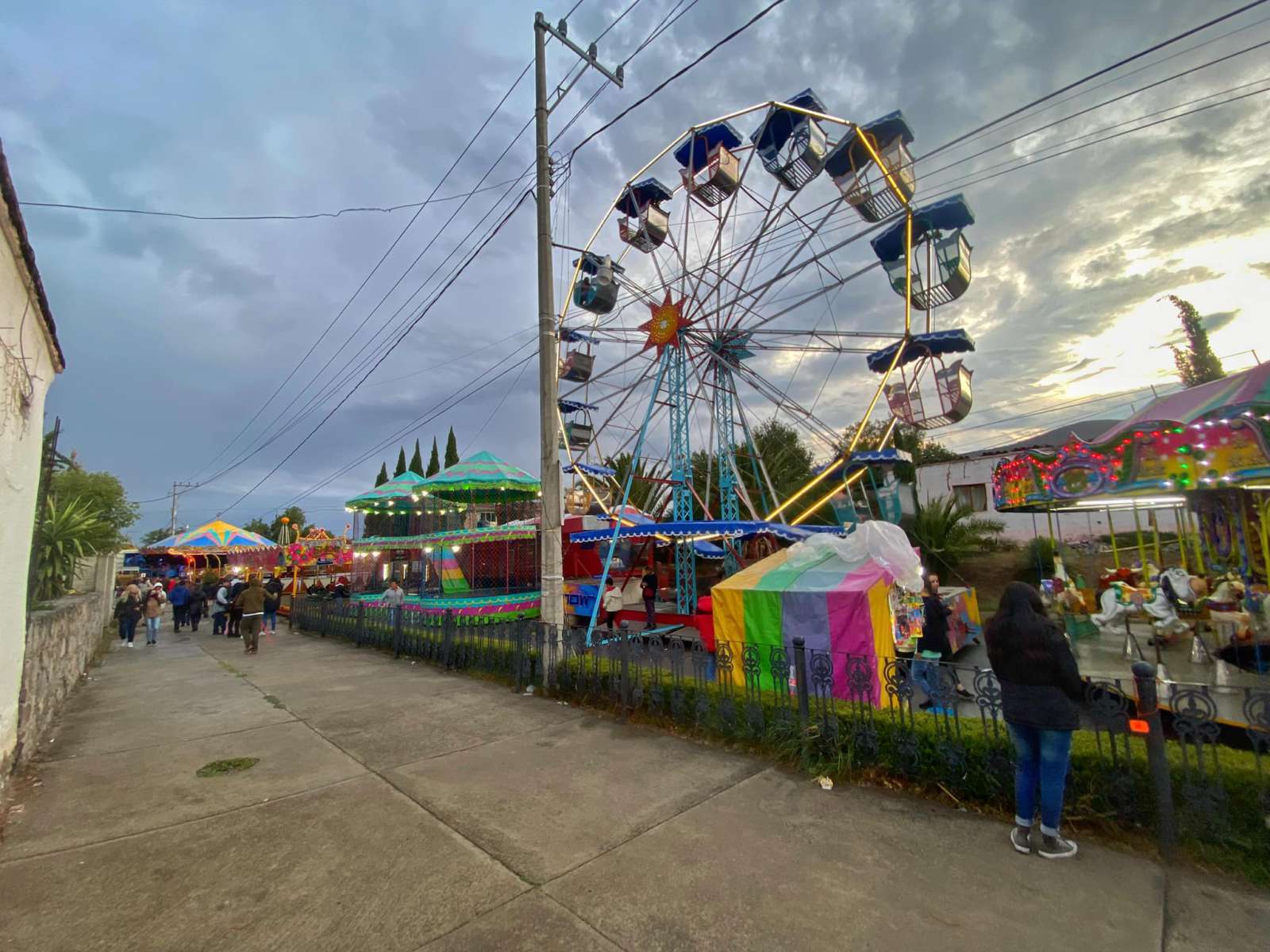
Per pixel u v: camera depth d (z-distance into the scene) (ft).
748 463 72.90
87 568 46.26
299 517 197.67
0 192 10.94
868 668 15.29
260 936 9.11
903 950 8.62
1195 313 71.20
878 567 25.16
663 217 54.24
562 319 52.60
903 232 42.83
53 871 11.02
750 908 9.68
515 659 25.95
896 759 14.47
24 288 13.57
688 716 18.99
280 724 20.98
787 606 24.88
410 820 13.05
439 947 8.79
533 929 9.20
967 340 41.52
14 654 14.76
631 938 8.96
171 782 15.46
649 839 12.07
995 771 13.06
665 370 52.24
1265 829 10.46
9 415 13.07
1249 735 10.85
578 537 45.62
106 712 23.49
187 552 94.89
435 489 58.85
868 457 44.60
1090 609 32.24
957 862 11.09
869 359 45.21
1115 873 10.61
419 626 34.01
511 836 12.23
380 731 19.83
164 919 9.54
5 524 13.41
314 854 11.57
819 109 44.91
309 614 51.29
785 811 13.33
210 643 47.37
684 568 50.85
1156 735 11.30
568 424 56.08
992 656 12.19
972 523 60.18
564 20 29.53
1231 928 9.02
